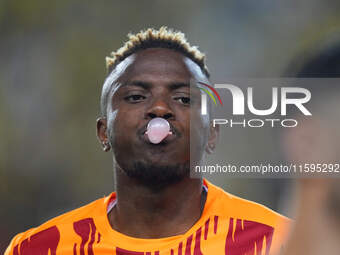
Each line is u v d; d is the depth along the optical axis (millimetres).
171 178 8773
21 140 49438
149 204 9008
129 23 54750
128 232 9211
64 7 53062
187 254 9047
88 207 9883
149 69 8883
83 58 52469
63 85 51625
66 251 9484
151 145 8633
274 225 9344
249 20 58125
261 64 57344
